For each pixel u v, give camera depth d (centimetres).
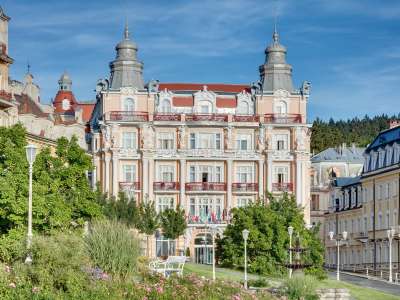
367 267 12638
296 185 12238
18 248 4212
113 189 11994
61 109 15138
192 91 12475
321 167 16850
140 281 4572
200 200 12181
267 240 9038
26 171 5822
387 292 8412
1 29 7550
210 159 12219
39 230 5919
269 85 12512
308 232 9262
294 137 12288
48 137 9050
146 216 10306
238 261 9162
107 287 4119
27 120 8575
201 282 5003
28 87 10450
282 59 12612
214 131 12300
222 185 12181
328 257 15200
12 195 5575
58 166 6581
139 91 12238
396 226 12038
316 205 15538
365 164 13675
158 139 12225
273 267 8894
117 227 4681
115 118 12119
